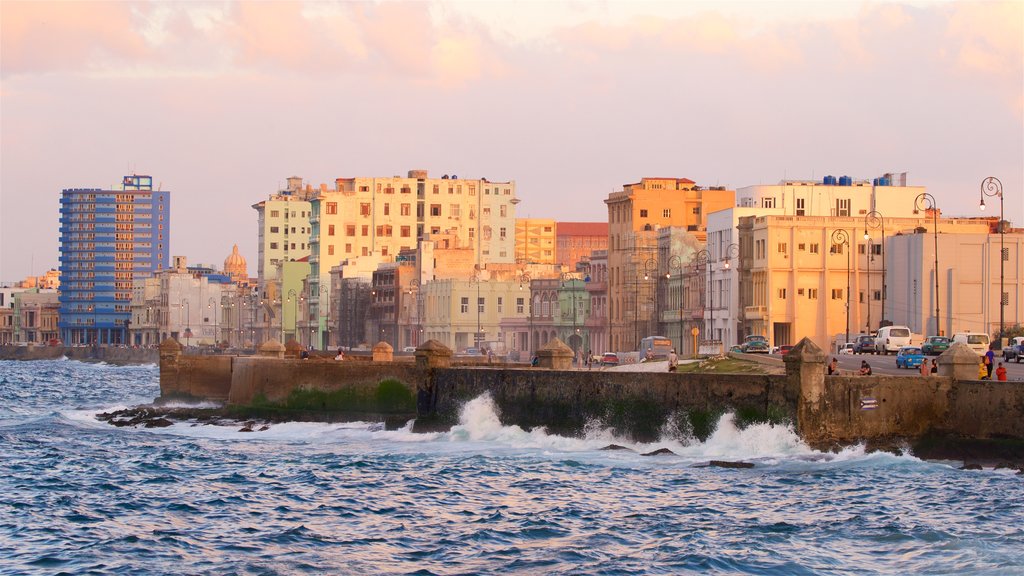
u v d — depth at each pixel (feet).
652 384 261.44
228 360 417.49
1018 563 161.07
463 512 208.95
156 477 259.80
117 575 166.91
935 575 157.28
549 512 204.95
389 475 250.78
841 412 238.48
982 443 231.71
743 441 245.04
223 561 174.19
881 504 200.54
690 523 192.03
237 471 266.36
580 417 275.80
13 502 228.02
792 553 170.30
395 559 174.29
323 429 334.24
